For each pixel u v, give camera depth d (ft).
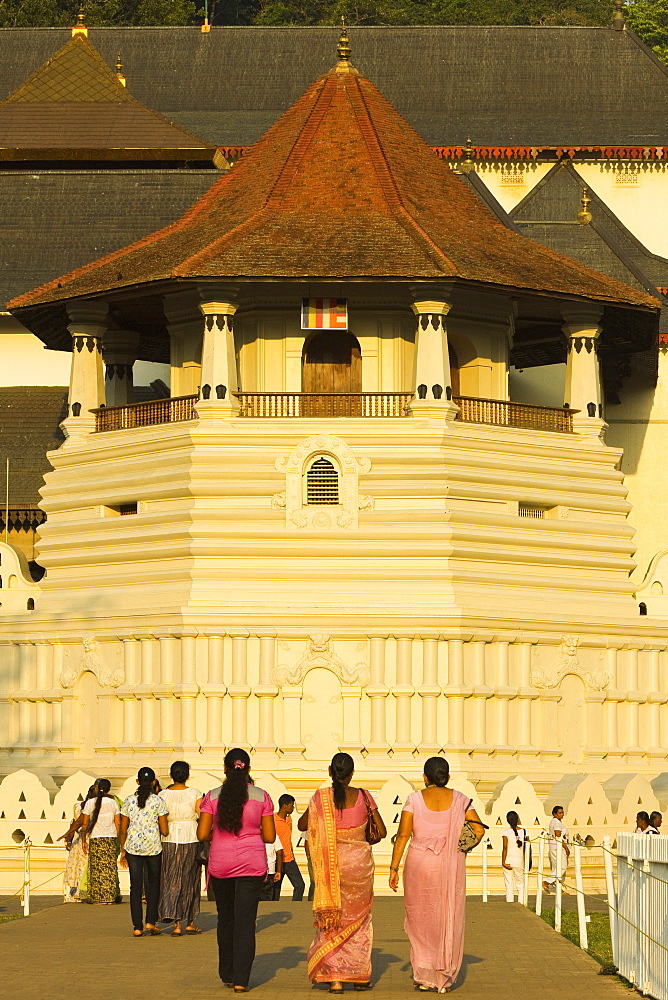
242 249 225.15
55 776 224.94
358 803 102.63
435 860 101.60
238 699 214.69
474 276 223.71
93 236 314.35
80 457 239.71
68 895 161.99
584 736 227.81
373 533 219.00
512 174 385.70
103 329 244.42
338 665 214.69
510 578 225.15
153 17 593.42
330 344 234.58
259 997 98.02
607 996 98.99
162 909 129.59
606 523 238.27
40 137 338.75
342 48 259.60
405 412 224.33
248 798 102.63
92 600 229.86
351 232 229.25
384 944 127.95
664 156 377.91
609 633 231.30
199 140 340.59
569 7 604.49
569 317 242.17
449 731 214.28
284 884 193.47
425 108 398.21
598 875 194.29
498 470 227.61
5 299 304.50
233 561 220.43
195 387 238.68
